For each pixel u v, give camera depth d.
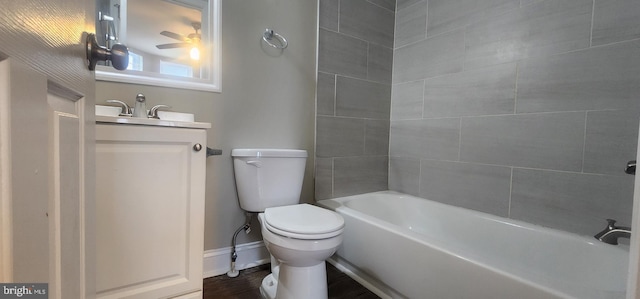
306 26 1.93
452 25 1.87
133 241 1.05
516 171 1.57
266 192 1.60
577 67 1.34
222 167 1.67
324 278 1.31
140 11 1.52
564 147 1.39
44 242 0.34
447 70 1.90
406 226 2.03
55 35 0.37
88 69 0.56
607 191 1.27
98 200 0.98
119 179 1.01
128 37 1.49
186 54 1.64
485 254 1.61
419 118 2.09
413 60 2.13
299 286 1.25
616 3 1.24
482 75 1.71
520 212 1.55
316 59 1.97
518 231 1.48
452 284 1.13
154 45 1.56
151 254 1.08
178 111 1.53
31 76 0.30
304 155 1.73
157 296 1.09
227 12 1.65
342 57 2.04
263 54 1.78
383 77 2.26
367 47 2.16
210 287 1.55
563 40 1.39
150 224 1.08
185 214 1.14
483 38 1.70
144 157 1.05
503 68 1.61
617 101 1.24
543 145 1.46
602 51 1.27
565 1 1.38
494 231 1.58
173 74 1.59
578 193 1.35
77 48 0.48
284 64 1.86
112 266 1.01
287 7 1.86
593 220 1.31
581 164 1.34
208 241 1.65
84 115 0.54
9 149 0.26
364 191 2.20
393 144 2.28
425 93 2.05
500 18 1.62
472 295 1.06
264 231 1.32
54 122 0.39
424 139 2.05
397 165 2.25
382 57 2.24
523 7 1.53
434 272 1.20
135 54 1.51
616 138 1.24
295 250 1.18
